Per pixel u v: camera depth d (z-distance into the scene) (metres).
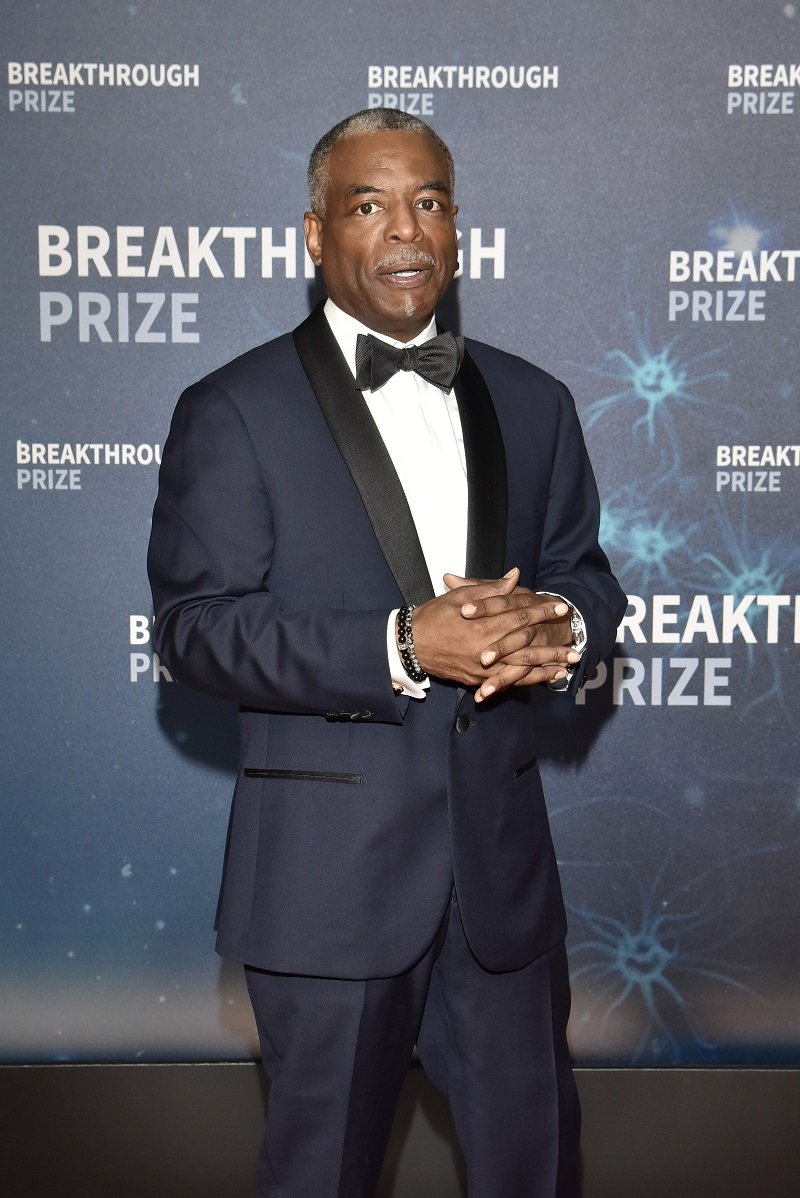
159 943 2.29
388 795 1.41
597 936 2.29
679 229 2.13
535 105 2.11
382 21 2.08
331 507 1.43
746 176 2.12
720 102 2.11
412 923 1.41
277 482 1.43
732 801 2.27
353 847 1.40
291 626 1.36
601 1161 2.02
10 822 2.25
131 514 2.19
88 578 2.20
